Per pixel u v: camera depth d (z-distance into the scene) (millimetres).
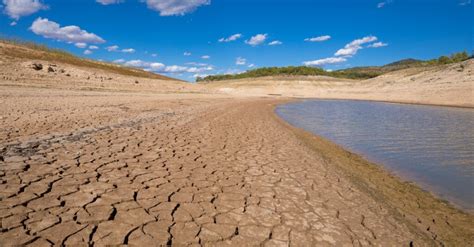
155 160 6113
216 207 4184
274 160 7078
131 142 7480
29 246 2824
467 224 4547
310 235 3672
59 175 4711
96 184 4516
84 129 8555
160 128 9969
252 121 14586
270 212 4184
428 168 7609
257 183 5324
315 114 21656
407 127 14828
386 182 6316
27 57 28062
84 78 27516
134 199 4152
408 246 3686
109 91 24844
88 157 5828
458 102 30719
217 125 12031
